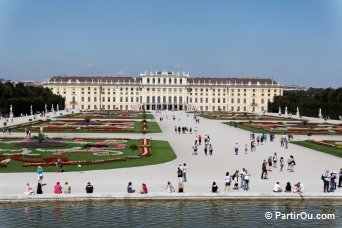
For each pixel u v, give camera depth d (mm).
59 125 166750
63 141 111562
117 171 72000
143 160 84062
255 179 67875
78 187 59562
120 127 161750
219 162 84125
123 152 93750
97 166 76438
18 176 66688
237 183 60531
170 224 47156
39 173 63000
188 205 53812
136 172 71375
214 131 153125
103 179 65250
